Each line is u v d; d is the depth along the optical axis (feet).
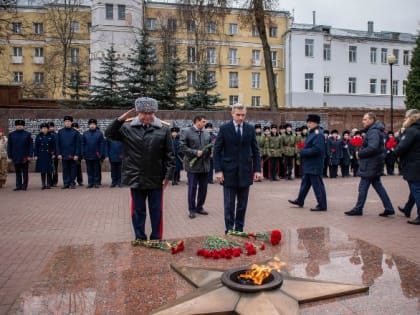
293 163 53.21
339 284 11.00
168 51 112.78
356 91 159.22
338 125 86.38
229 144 19.99
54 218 26.94
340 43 156.35
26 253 19.07
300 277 11.73
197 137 27.30
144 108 17.17
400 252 18.80
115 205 31.99
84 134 43.39
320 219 26.16
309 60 150.10
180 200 34.50
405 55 165.89
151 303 10.29
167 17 123.24
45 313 9.73
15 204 32.50
